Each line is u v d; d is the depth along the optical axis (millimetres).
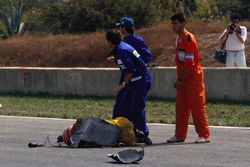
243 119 51188
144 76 37688
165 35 94312
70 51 98250
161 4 120062
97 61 94125
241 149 35844
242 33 62844
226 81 60406
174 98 63000
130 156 31500
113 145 36500
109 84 66750
